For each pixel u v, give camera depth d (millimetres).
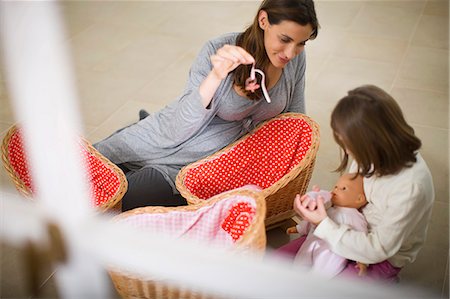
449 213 1698
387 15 3236
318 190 1268
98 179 1464
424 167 1116
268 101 1423
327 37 2961
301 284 526
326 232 1173
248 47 1404
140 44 2918
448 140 2078
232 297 617
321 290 533
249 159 1565
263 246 1127
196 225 1282
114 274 1100
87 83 2529
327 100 2379
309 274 560
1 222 567
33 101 658
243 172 1567
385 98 1038
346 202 1221
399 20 3170
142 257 530
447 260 1521
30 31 655
